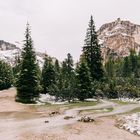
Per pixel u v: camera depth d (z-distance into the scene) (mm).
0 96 59062
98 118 31578
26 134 22719
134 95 62281
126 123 27609
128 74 109625
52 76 68438
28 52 54594
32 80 53500
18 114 35406
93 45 66250
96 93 59281
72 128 25344
